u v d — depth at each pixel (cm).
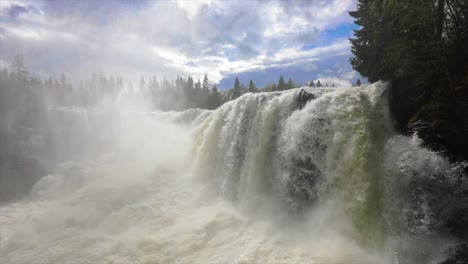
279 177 1126
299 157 1058
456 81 871
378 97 981
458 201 703
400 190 793
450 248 664
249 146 1263
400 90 978
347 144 921
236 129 1372
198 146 1789
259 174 1180
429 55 920
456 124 786
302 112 1080
